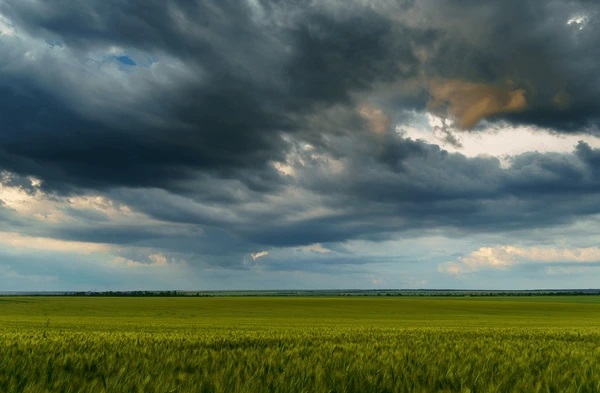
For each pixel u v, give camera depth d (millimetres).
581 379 7547
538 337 19344
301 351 11109
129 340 14289
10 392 6012
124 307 93062
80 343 12359
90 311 78438
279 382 6734
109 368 7848
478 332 23062
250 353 10391
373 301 131875
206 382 6637
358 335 19328
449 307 100188
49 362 8258
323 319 58500
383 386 6875
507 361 9680
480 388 7012
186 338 15891
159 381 6551
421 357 10133
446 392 6762
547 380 7527
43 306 93438
